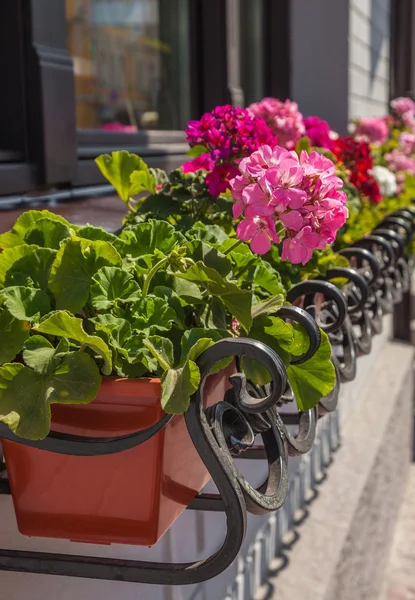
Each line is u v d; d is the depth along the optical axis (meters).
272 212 1.07
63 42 1.91
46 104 1.80
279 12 3.86
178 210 1.50
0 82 1.77
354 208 2.07
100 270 0.97
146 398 0.91
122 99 2.70
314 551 2.64
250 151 1.46
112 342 0.92
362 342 1.65
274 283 1.17
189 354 0.88
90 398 0.88
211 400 1.06
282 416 1.38
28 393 0.89
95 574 0.96
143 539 0.97
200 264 0.96
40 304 0.96
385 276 2.05
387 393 4.39
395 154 3.45
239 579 2.26
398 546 4.26
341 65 4.05
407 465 5.07
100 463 0.95
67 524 0.99
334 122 4.10
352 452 3.50
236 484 0.86
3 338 0.93
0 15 1.75
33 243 1.08
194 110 3.13
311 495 3.05
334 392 1.32
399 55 7.07
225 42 3.10
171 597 1.79
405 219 2.59
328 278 1.54
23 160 1.79
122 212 1.90
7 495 1.22
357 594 3.06
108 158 1.49
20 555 0.99
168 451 0.96
